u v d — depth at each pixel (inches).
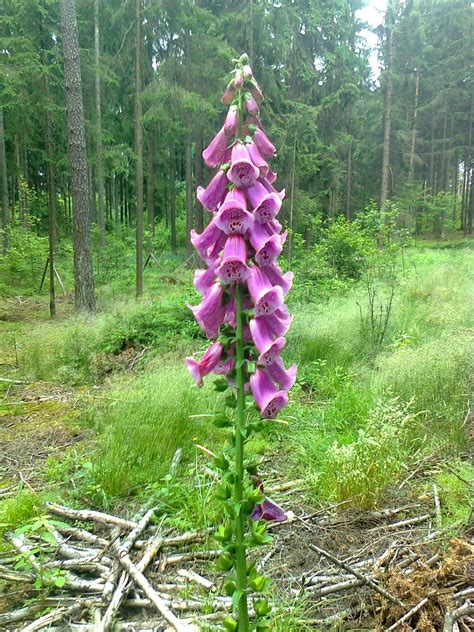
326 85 1074.1
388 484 152.3
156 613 104.7
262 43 743.1
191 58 705.0
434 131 1445.6
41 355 313.3
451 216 1412.4
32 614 103.8
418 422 183.3
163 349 299.7
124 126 921.5
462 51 1261.1
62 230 1069.8
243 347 64.4
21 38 460.4
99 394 247.9
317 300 401.4
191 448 179.0
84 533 129.7
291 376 66.9
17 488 157.8
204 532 127.3
